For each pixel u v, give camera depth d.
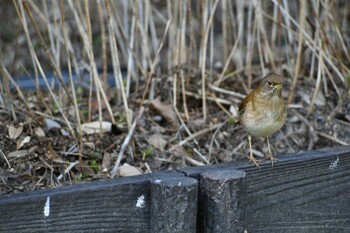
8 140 9.02
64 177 8.74
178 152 10.03
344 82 11.41
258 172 7.66
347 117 11.16
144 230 6.91
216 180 6.84
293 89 11.16
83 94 11.56
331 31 11.84
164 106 10.81
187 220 6.68
